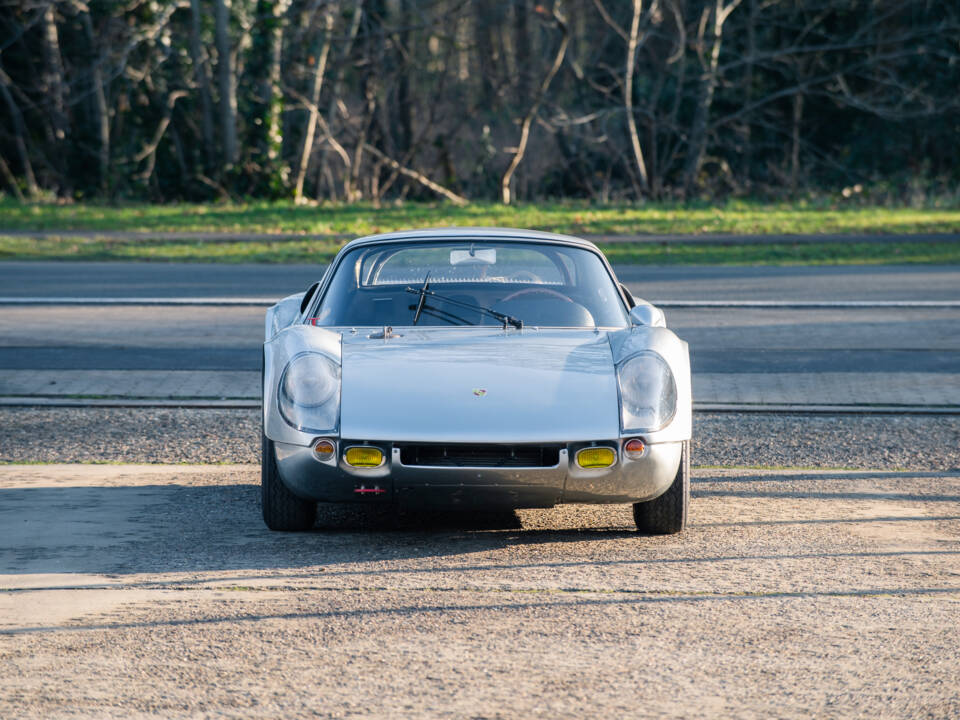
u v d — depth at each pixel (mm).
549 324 22203
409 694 13234
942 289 59875
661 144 167125
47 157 167875
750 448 28484
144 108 168875
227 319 49188
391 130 173000
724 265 73062
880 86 159750
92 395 34469
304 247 83438
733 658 14445
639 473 18984
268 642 14930
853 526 21328
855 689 13484
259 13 140250
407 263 23594
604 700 13109
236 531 20641
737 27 157000
